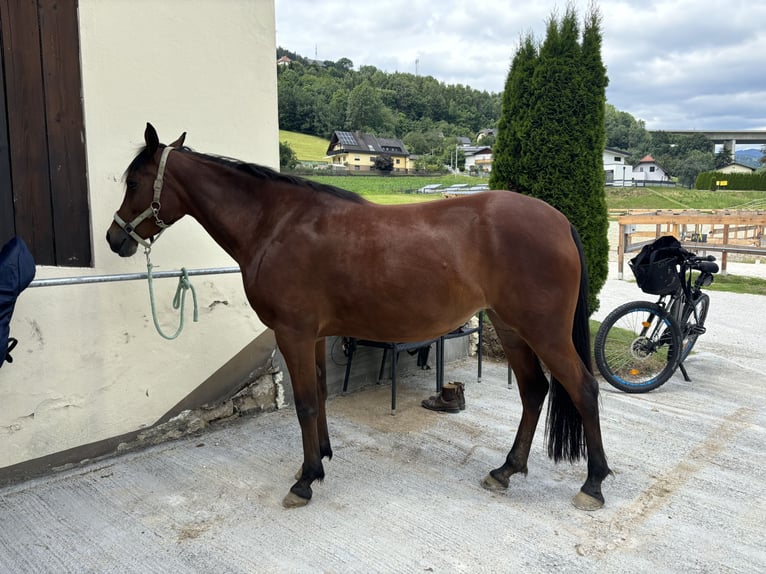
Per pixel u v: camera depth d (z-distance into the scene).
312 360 2.53
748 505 2.55
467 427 3.53
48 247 2.80
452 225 2.40
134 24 3.01
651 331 4.58
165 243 3.23
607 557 2.14
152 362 3.21
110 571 2.07
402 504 2.56
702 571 2.05
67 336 2.84
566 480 2.80
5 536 2.29
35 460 2.80
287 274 2.44
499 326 2.66
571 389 2.43
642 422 3.59
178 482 2.78
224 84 3.47
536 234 2.35
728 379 4.56
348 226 2.43
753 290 9.38
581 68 4.25
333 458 3.07
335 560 2.12
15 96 2.63
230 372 3.61
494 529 2.34
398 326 2.47
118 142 3.00
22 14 2.62
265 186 2.59
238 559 2.13
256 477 2.84
